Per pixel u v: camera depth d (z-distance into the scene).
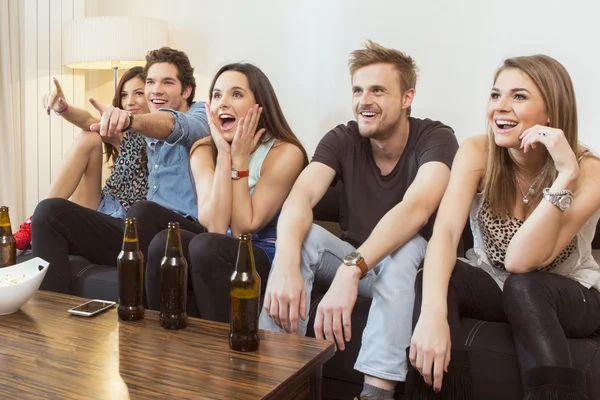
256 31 3.20
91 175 2.78
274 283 1.78
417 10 2.78
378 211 2.14
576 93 2.50
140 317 1.52
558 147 1.63
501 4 2.61
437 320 1.57
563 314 1.58
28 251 2.52
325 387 1.98
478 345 1.62
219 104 2.29
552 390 1.39
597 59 2.45
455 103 2.74
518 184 1.83
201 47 3.38
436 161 2.00
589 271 1.76
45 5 3.54
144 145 2.65
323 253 1.95
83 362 1.24
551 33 2.53
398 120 2.11
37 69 3.53
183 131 2.35
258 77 2.33
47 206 2.23
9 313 1.55
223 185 2.17
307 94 3.08
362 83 2.10
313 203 2.08
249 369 1.21
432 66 2.78
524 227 1.66
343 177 2.21
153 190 2.55
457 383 1.54
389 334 1.73
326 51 3.01
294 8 3.08
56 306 1.63
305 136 3.11
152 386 1.13
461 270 1.75
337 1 2.96
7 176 3.43
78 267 2.34
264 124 2.33
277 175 2.23
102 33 3.17
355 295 1.73
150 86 2.76
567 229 1.67
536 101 1.72
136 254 1.51
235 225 2.19
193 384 1.14
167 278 1.44
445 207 1.81
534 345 1.47
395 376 1.71
